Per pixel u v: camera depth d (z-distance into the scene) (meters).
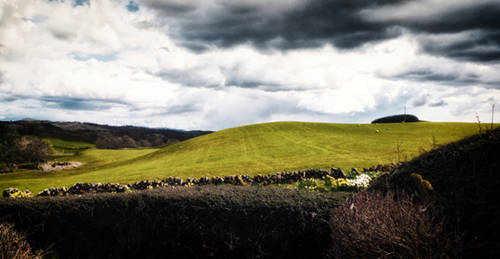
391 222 3.28
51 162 58.69
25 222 5.98
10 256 4.75
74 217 6.00
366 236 3.38
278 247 4.93
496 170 3.96
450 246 2.99
